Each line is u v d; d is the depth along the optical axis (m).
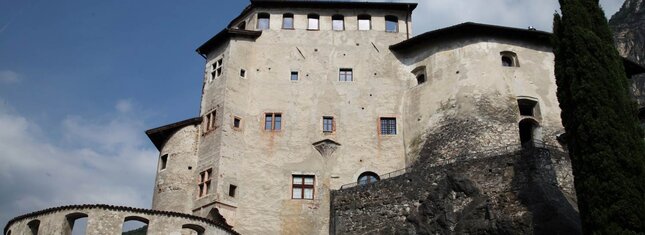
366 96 45.44
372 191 37.97
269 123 44.16
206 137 43.38
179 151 43.69
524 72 42.94
